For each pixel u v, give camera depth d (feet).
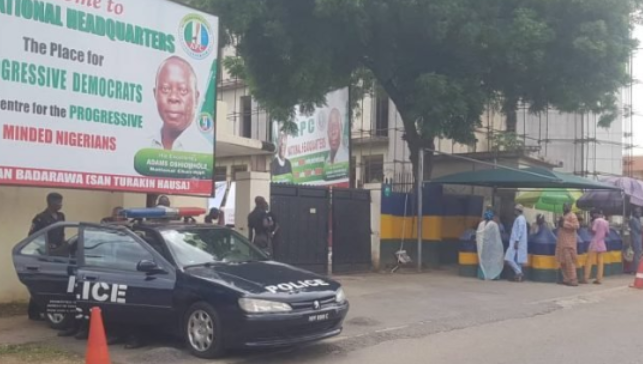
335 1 50.01
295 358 25.90
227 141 51.90
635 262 62.95
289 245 49.62
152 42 36.83
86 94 33.81
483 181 56.85
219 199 70.74
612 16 54.85
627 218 72.74
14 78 31.12
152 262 26.30
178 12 38.29
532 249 53.52
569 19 54.29
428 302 40.63
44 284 29.12
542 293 46.11
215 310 24.59
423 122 55.47
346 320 34.04
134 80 35.94
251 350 26.37
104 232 28.45
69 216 38.86
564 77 56.65
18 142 31.22
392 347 28.27
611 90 57.67
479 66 56.70
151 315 26.27
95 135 34.17
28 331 30.04
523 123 95.81
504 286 49.44
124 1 35.53
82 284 27.86
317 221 52.06
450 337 30.73
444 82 53.06
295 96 59.06
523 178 55.36
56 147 32.60
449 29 53.21
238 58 63.21
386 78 60.85
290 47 54.03
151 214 29.99
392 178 85.25
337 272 53.42
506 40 52.08
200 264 26.94
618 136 99.25
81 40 33.63
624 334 31.50
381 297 42.04
